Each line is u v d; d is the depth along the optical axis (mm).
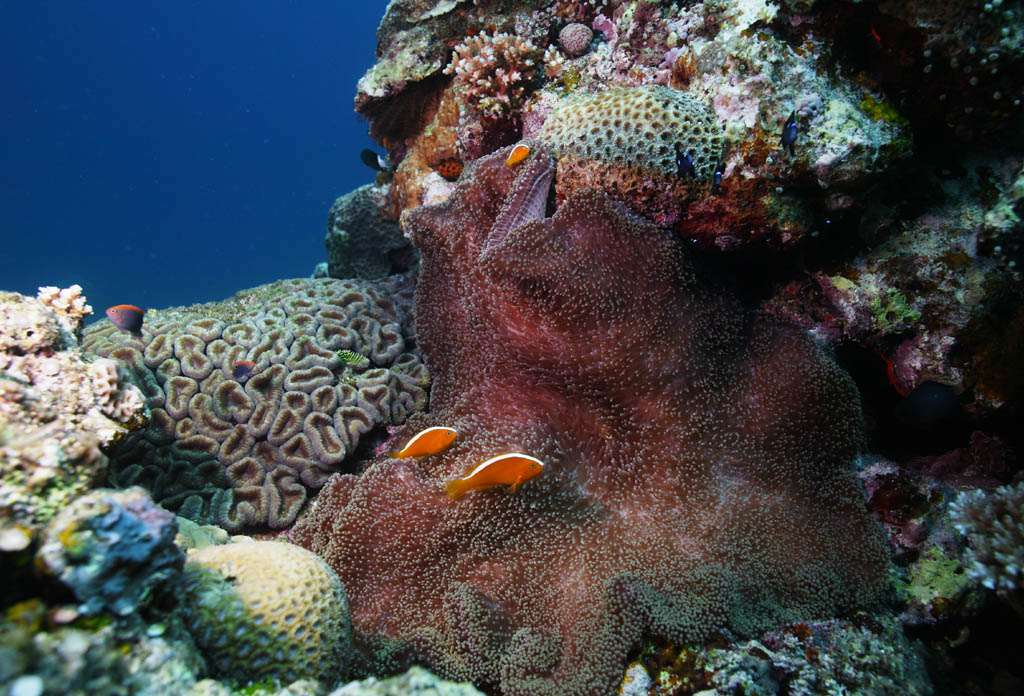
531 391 889
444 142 1145
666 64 946
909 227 837
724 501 815
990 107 780
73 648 472
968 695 728
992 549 699
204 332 1075
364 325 1182
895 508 815
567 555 801
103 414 733
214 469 995
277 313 1160
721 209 825
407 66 1146
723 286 888
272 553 658
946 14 735
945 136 833
